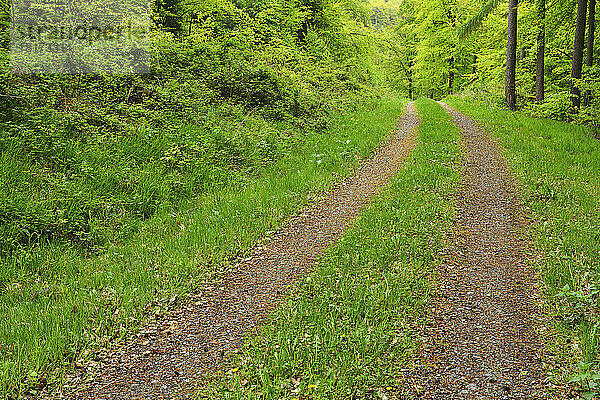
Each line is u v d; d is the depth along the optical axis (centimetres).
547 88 2511
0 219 733
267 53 1728
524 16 2291
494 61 2822
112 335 523
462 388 430
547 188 970
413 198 942
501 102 2478
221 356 485
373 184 1096
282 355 465
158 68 1388
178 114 1268
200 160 1096
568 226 773
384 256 688
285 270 682
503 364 463
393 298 571
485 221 846
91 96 1164
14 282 646
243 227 827
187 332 531
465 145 1472
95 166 946
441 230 792
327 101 1941
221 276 668
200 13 1723
